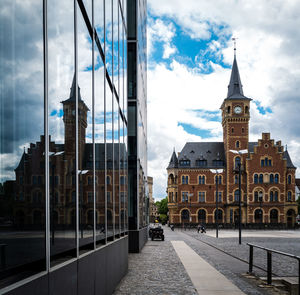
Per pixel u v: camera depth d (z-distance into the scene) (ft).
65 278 15.10
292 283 28.86
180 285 31.73
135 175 64.69
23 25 11.12
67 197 16.02
